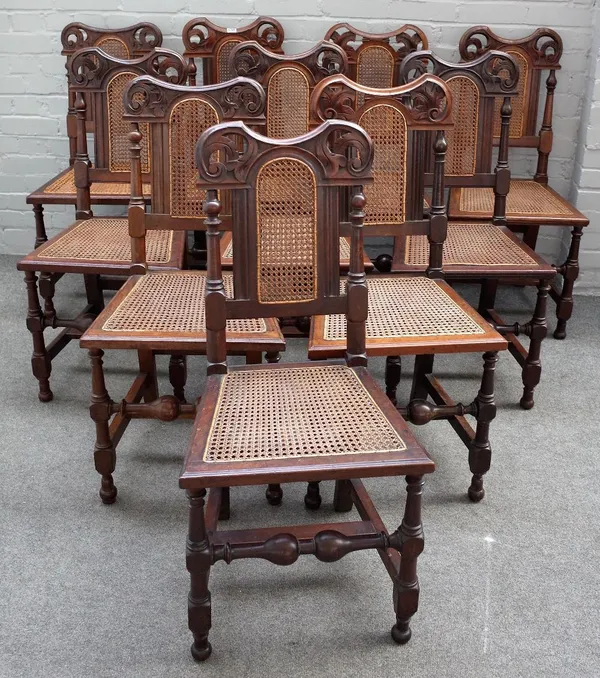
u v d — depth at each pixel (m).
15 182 3.69
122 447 2.33
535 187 3.21
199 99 2.15
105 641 1.63
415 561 1.57
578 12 3.30
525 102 3.24
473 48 3.43
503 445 2.37
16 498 2.08
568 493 2.14
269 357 2.25
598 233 3.42
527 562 1.88
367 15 3.37
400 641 1.63
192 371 2.79
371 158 1.66
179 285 2.18
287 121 2.79
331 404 1.63
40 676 1.54
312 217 1.68
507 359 2.93
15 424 2.44
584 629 1.68
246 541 1.61
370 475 1.44
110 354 2.93
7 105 3.56
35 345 2.51
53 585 1.78
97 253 2.42
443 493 2.14
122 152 2.71
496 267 2.34
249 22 3.39
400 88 2.13
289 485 2.18
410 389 2.69
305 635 1.66
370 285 2.23
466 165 2.71
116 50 3.29
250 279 1.70
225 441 1.50
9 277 3.56
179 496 2.11
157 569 1.84
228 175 1.62
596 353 2.98
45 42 3.45
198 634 1.56
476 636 1.66
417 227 2.22
